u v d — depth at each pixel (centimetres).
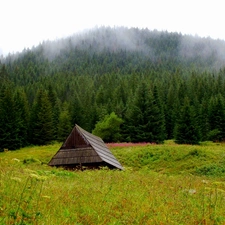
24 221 705
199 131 6525
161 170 3881
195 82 13488
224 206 1071
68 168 2623
